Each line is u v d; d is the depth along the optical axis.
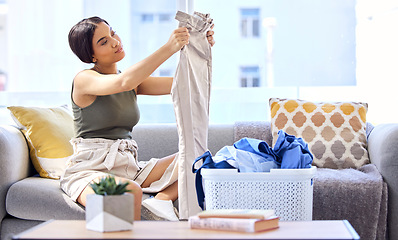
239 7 3.56
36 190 2.19
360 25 3.48
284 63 3.56
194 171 1.91
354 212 2.27
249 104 3.42
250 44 3.57
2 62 3.69
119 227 1.38
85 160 2.26
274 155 1.92
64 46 3.63
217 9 3.57
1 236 2.21
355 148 2.77
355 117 2.88
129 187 1.95
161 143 2.93
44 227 1.44
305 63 3.54
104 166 2.22
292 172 1.77
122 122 2.38
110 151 2.27
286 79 3.56
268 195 1.80
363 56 3.46
